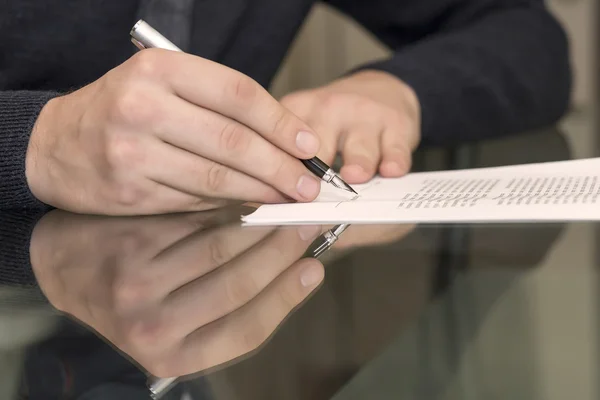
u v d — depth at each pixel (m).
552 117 1.04
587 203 0.59
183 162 0.62
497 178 0.67
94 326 0.49
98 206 0.63
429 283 0.52
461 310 0.49
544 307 0.49
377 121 0.76
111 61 0.88
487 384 0.42
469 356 0.46
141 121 0.61
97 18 0.86
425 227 0.58
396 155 0.72
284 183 0.62
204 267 0.54
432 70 0.88
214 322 0.49
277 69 1.05
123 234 0.60
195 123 0.61
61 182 0.64
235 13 0.94
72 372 0.45
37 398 0.42
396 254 0.55
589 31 1.76
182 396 0.41
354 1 1.20
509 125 0.93
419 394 0.42
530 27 1.04
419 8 1.16
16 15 0.84
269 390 0.42
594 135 0.93
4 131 0.66
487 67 0.92
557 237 0.56
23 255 0.57
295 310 0.50
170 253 0.56
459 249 0.55
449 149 0.85
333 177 0.63
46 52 0.85
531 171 0.68
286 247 0.56
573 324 0.48
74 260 0.56
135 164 0.61
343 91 0.80
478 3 1.10
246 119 0.61
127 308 0.50
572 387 0.41
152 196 0.62
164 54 0.61
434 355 0.46
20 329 0.49
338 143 0.74
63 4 0.85
